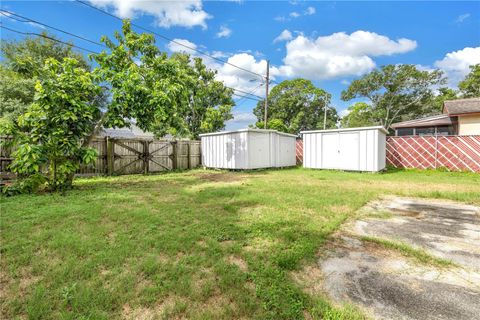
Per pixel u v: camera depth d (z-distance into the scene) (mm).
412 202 4547
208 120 17688
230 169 10875
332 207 4051
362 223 3350
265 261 2160
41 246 2387
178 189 5781
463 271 2062
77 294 1631
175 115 7781
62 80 5223
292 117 27062
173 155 11172
